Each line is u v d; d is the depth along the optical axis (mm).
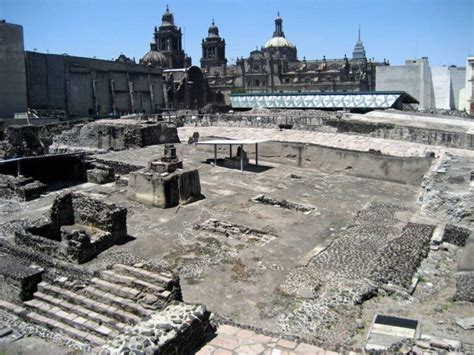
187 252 16531
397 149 35281
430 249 16562
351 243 17234
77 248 15109
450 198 19172
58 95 75000
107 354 8648
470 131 40844
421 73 78188
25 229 16234
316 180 28516
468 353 9688
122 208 17688
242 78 124875
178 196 22516
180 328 9562
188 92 108125
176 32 129750
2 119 53406
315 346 10047
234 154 35438
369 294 13078
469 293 12750
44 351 11008
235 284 13992
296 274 14570
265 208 22188
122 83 88750
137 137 36375
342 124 41188
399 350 9609
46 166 28625
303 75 121312
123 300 11977
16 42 64875
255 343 10188
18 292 12898
